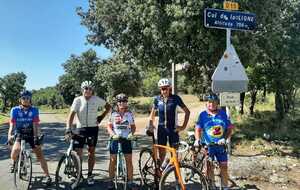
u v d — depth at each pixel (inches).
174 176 257.1
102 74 1652.3
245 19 355.9
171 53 580.1
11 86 2942.9
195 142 273.1
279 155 426.9
